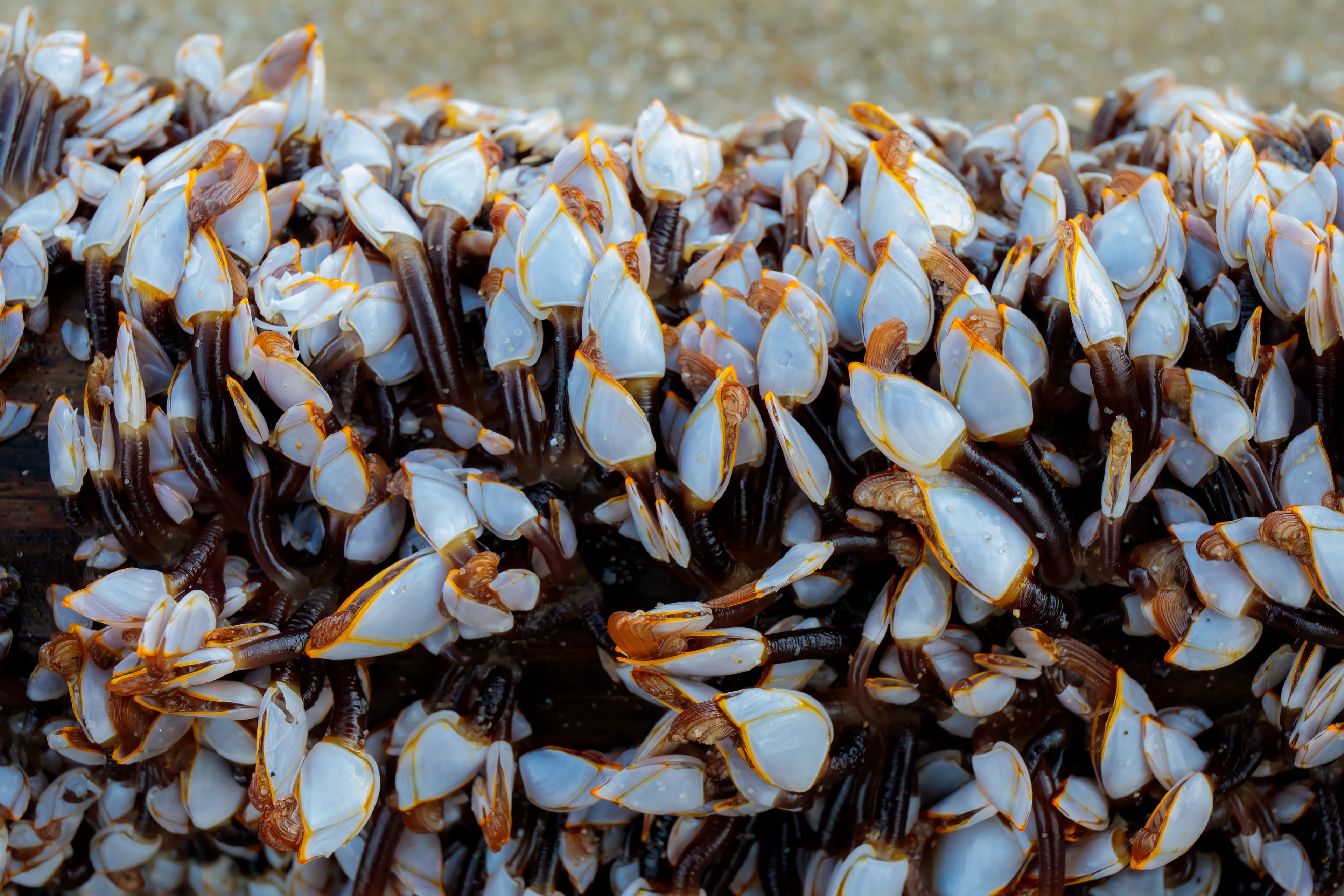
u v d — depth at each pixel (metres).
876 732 0.47
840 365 0.47
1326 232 0.46
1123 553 0.47
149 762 0.48
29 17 0.51
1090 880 0.49
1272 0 1.52
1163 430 0.47
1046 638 0.45
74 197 0.49
